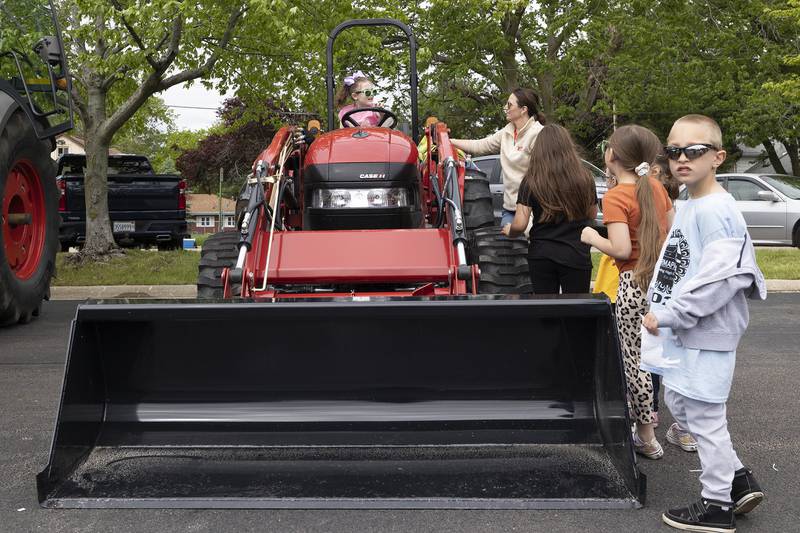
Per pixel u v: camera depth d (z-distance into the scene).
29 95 7.45
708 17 22.00
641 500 3.10
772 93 20.56
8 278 7.16
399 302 3.26
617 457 3.25
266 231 4.82
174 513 3.14
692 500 3.32
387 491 3.17
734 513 3.10
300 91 13.45
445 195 4.87
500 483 3.21
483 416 3.49
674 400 3.14
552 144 4.23
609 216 3.80
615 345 3.24
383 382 3.54
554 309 3.25
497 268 5.07
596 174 14.20
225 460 3.37
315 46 11.73
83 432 3.40
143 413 3.54
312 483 3.23
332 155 5.34
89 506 3.14
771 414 4.64
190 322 3.47
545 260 4.29
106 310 3.31
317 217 5.32
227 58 12.38
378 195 5.28
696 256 3.01
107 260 12.28
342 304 3.27
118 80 12.45
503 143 5.50
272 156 5.13
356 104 6.61
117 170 16.42
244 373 3.54
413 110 6.30
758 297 2.93
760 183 14.32
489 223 5.78
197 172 44.53
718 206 2.95
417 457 3.36
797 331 7.25
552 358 3.49
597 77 24.06
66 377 3.29
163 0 9.88
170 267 11.62
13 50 7.35
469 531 3.00
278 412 3.53
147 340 3.51
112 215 14.66
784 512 3.22
